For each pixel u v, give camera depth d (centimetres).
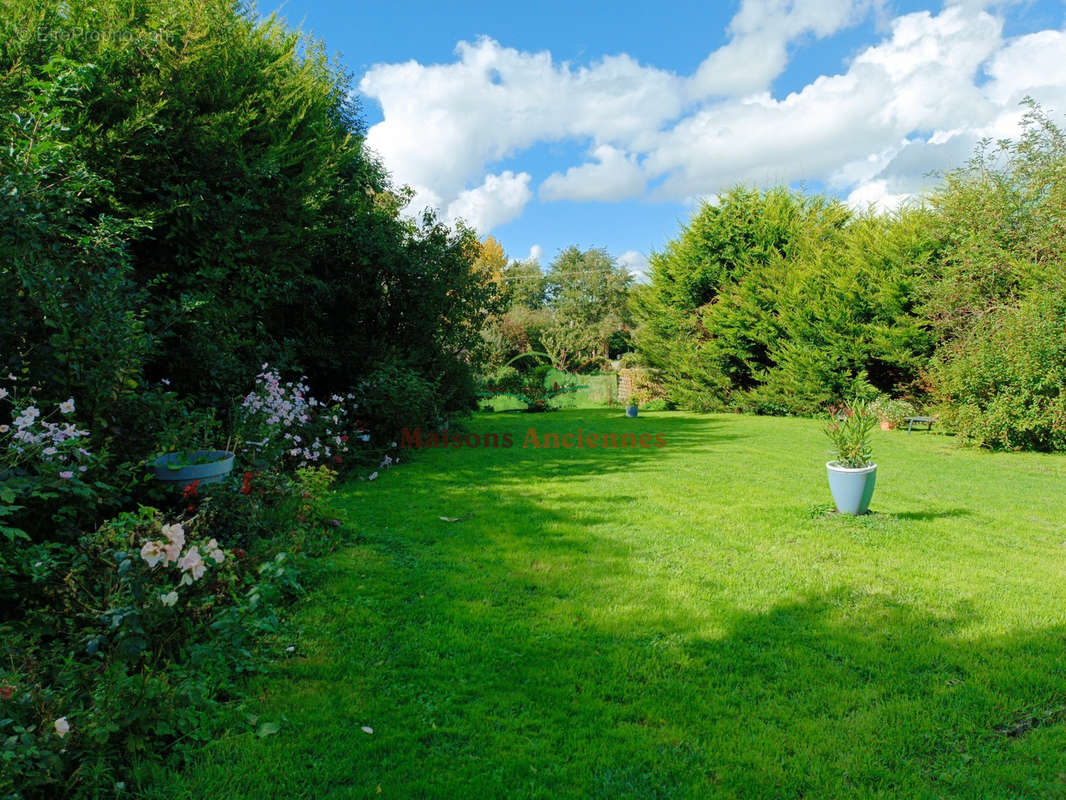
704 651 313
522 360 2836
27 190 367
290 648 306
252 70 716
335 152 938
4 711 189
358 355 1019
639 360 2242
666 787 214
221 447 542
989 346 1116
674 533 521
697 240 1966
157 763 219
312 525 488
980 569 439
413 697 269
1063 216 1162
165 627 265
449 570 427
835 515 575
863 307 1552
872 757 231
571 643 320
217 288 630
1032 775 222
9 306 373
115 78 573
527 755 230
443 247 1149
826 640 327
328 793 209
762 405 1836
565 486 718
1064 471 891
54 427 335
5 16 518
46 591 270
